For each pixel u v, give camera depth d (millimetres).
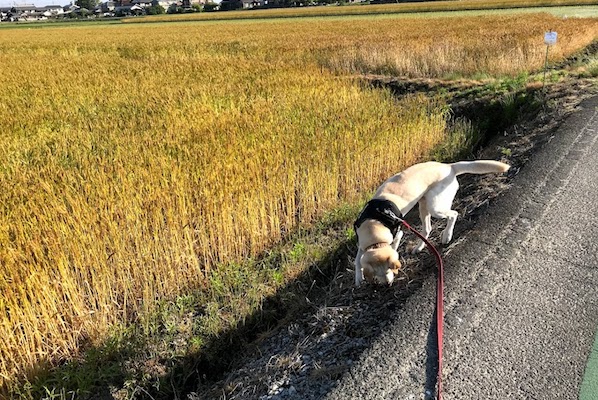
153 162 6211
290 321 4629
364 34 26812
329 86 11789
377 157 7688
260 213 5945
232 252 5641
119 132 8078
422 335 3748
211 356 4395
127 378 4035
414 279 4570
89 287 4453
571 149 7461
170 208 5133
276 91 11242
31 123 9055
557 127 8641
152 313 4633
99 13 135375
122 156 6594
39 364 3947
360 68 17359
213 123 8227
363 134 7820
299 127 8023
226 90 11594
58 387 3879
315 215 6703
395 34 24375
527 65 15125
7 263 4023
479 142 10453
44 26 79625
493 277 4395
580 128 8391
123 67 17297
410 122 8898
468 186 7090
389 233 4379
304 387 3455
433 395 3197
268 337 4477
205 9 114438
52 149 7570
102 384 4039
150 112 9844
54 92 12172
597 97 10344
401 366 3465
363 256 4176
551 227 5230
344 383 3367
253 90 11523
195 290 5121
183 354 4305
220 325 4605
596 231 5137
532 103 10992
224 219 5480
